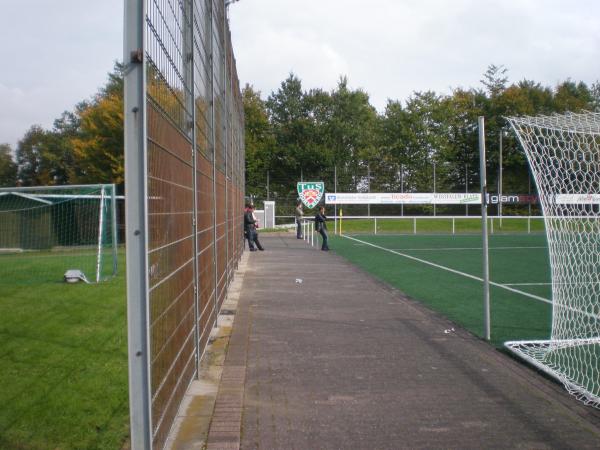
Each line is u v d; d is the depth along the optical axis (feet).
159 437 11.41
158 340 11.32
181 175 14.69
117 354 21.52
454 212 144.15
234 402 16.40
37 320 27.94
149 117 10.45
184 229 15.28
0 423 14.75
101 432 14.24
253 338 24.14
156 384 11.03
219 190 27.91
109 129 127.65
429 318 28.40
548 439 13.87
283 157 172.35
